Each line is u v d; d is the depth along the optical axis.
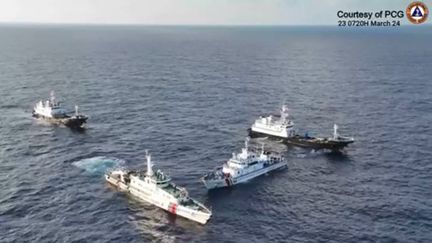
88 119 194.25
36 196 117.81
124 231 102.19
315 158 151.75
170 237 100.19
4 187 122.69
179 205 109.38
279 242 98.31
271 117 178.62
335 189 125.88
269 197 120.56
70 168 137.50
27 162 142.00
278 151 158.75
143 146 159.88
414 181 131.12
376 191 124.19
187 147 159.88
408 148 160.75
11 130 176.00
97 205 113.94
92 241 97.81
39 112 195.00
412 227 104.25
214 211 112.12
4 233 99.25
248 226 105.06
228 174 128.88
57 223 104.56
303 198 120.06
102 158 146.62
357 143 167.12
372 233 101.62
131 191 120.44
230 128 185.88
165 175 121.75
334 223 106.38
